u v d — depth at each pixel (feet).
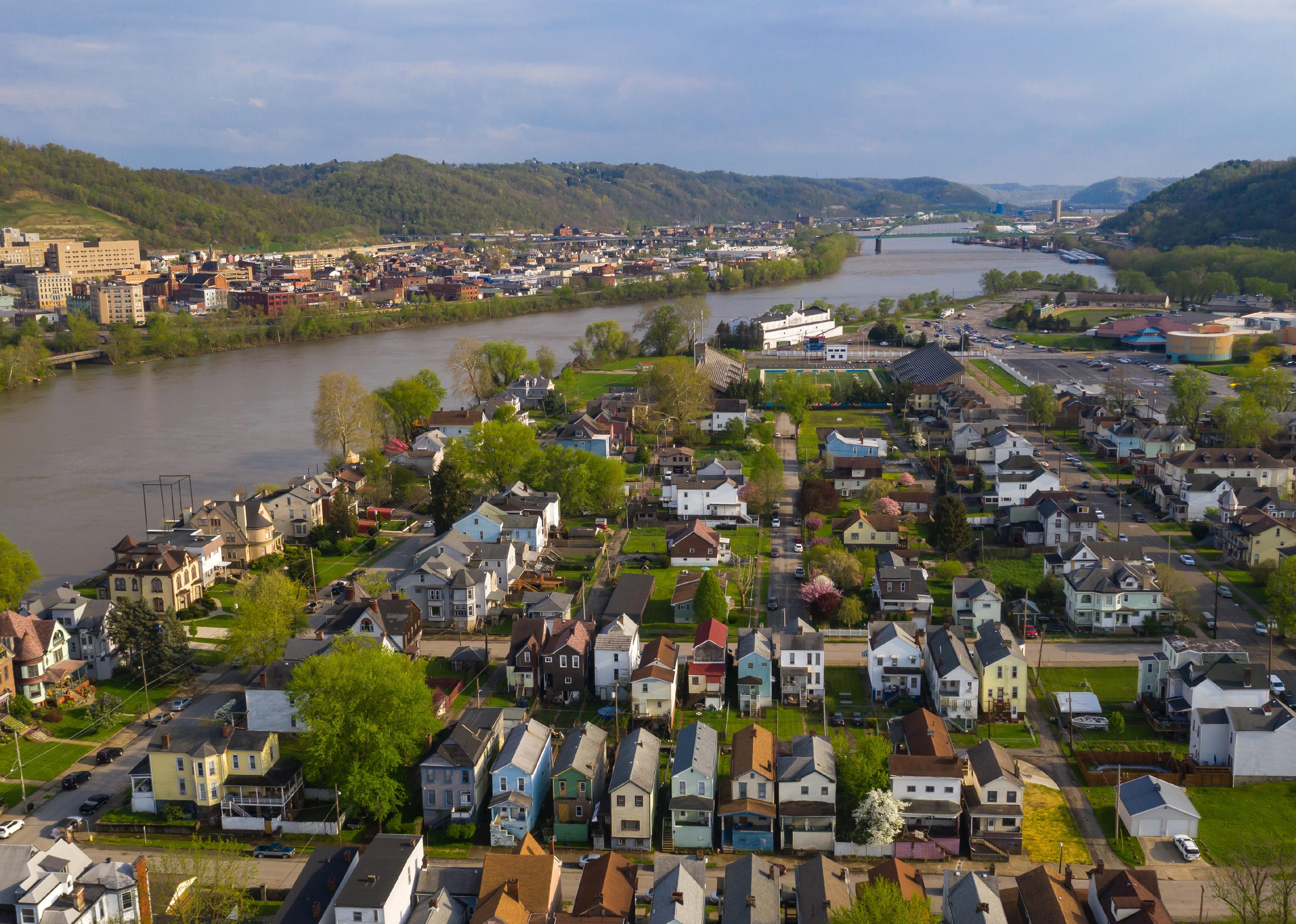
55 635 499.10
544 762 409.69
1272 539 624.18
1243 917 316.81
